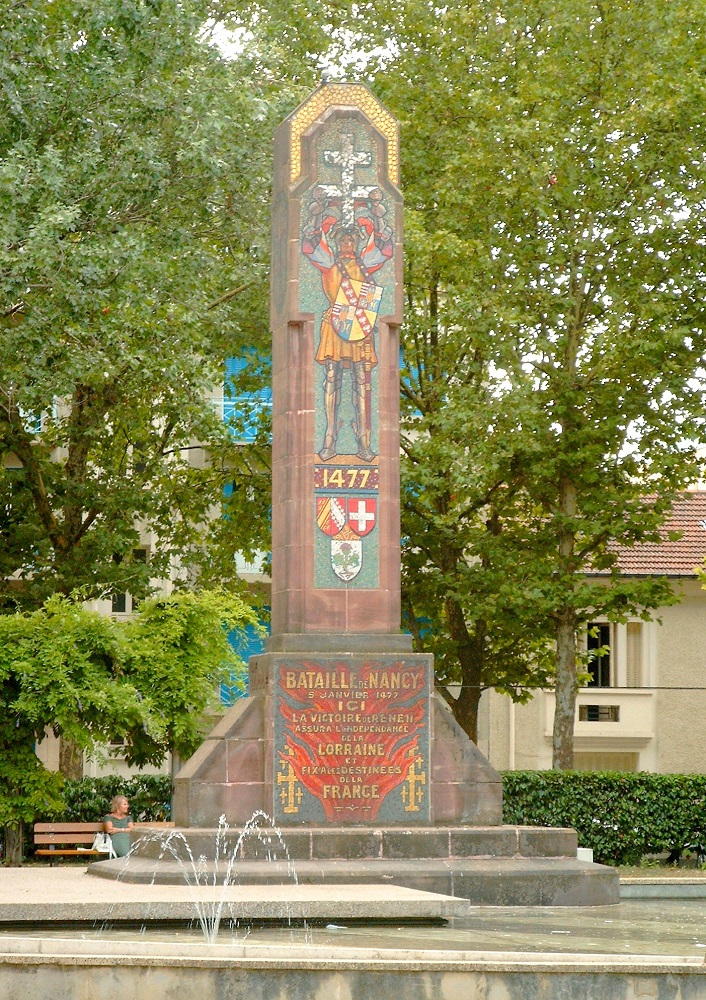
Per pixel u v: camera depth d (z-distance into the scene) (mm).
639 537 31234
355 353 18641
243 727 17688
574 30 29656
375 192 18859
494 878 16844
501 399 29016
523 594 29375
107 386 29703
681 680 42656
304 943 12539
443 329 31000
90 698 22062
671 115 28938
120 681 23047
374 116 19016
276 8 31328
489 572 30188
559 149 29516
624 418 30422
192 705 23547
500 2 30734
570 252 30359
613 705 42531
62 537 30625
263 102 26453
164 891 15141
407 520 32062
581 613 31438
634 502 30797
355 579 18344
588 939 13562
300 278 18594
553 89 29656
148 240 26578
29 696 22312
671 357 30344
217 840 16953
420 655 18078
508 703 42500
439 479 29328
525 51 30750
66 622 22672
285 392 18641
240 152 26547
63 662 22422
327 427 18516
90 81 25047
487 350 29703
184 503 33094
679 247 30391
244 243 28453
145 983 11094
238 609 24328
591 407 30594
